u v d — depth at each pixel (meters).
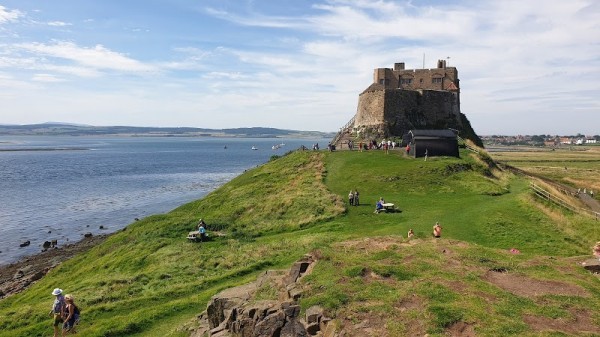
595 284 16.81
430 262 18.41
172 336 20.48
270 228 40.03
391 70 85.19
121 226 67.81
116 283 30.58
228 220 44.22
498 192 44.62
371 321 13.95
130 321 23.11
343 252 20.28
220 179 125.31
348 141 73.56
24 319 26.64
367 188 47.50
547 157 174.38
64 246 56.22
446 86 83.00
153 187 109.31
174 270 31.58
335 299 15.22
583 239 32.00
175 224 44.34
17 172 143.25
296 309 15.54
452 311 13.70
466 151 65.00
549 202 42.03
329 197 44.47
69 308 22.19
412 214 37.34
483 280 16.73
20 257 52.50
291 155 69.19
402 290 15.48
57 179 125.94
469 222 33.66
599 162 148.38
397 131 75.75
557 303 14.74
